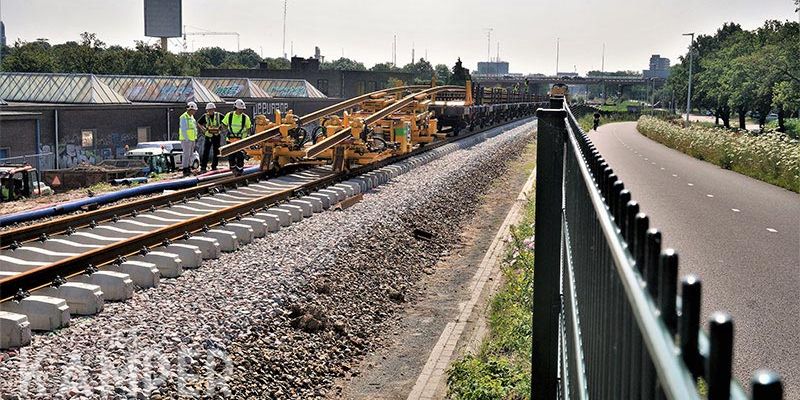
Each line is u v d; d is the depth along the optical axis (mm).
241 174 22547
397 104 29172
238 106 24266
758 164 26953
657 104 196500
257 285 10117
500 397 7301
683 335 1112
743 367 6883
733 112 86000
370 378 8836
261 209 15375
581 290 3369
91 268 9562
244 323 8664
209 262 11445
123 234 13219
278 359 8352
